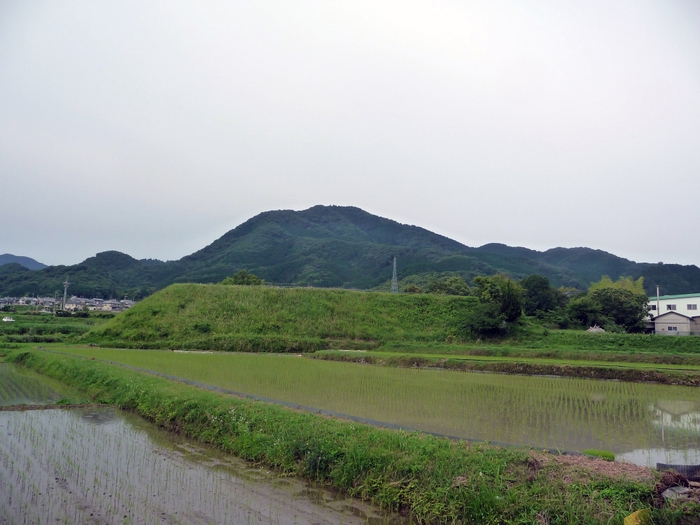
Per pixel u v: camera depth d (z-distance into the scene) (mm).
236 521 7578
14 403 17656
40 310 84688
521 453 8453
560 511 6676
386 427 11266
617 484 7086
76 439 12469
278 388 17938
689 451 10000
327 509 8062
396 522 7574
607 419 13227
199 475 9727
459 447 8992
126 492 8766
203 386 17656
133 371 20844
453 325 43500
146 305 43812
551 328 45094
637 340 34719
